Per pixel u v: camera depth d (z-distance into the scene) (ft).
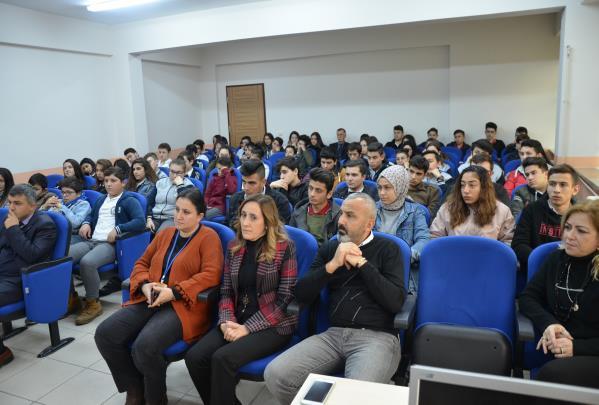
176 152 29.01
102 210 11.74
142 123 24.49
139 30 22.85
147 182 14.38
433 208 10.56
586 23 15.58
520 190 10.41
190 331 6.63
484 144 14.26
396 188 8.12
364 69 26.58
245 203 6.50
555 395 2.13
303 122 28.71
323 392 3.68
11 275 8.68
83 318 10.13
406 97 25.89
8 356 8.51
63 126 21.53
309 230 9.13
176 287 6.69
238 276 6.56
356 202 6.11
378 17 18.19
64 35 21.04
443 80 25.02
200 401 7.18
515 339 5.76
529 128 23.62
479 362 5.17
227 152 19.03
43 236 8.82
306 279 6.05
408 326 5.60
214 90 30.60
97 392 7.54
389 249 6.16
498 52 23.45
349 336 5.86
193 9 20.93
